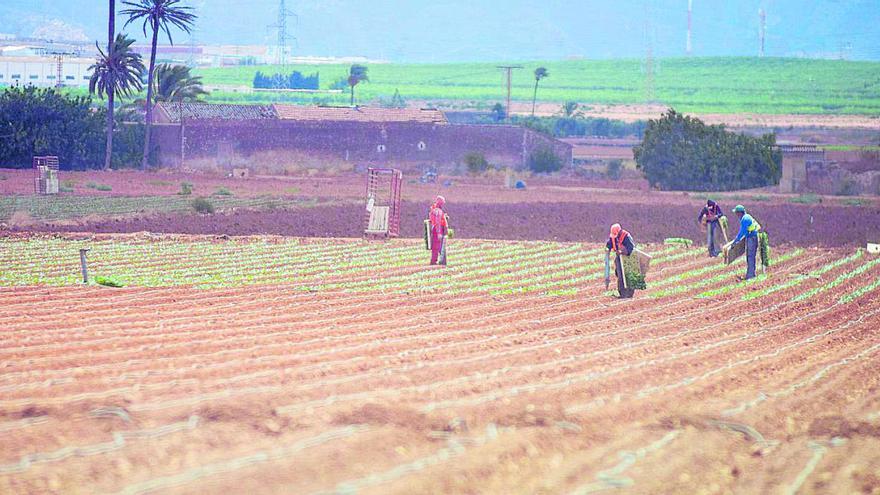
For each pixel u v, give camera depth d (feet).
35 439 141.28
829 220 653.71
